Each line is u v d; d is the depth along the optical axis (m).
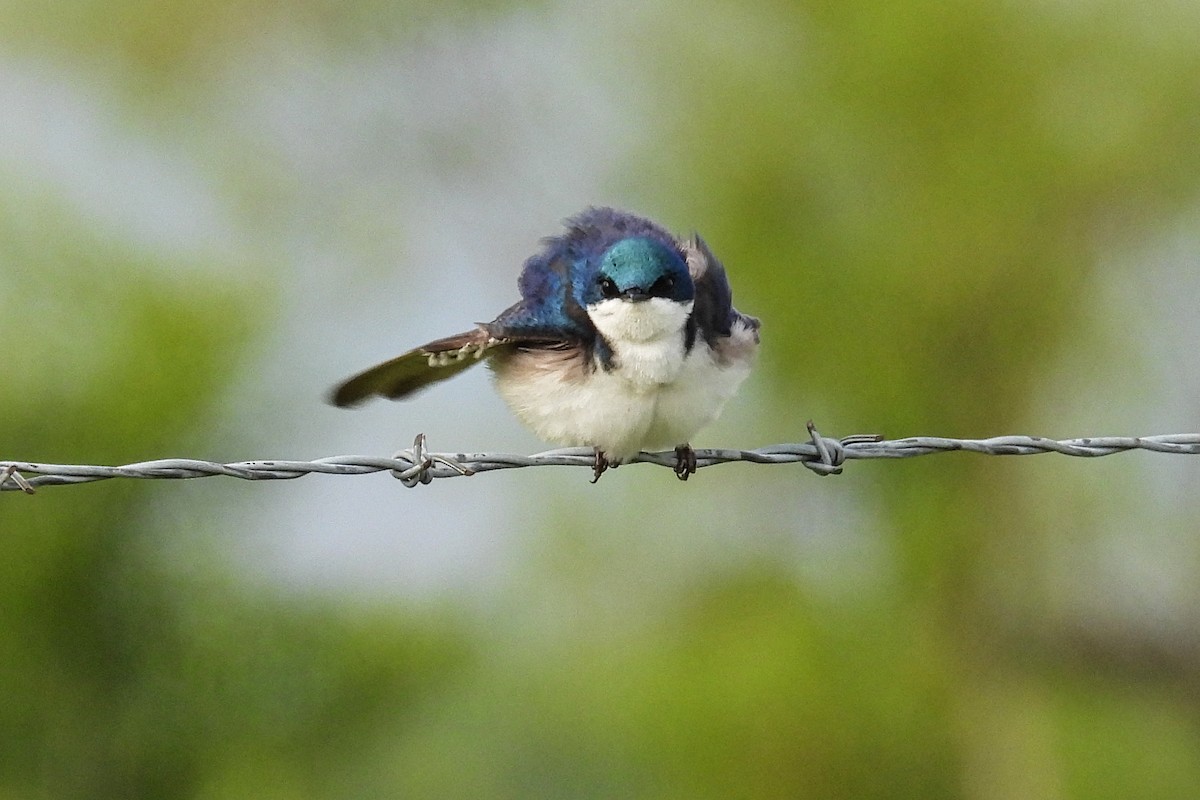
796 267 14.51
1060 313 14.57
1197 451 8.65
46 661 11.47
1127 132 14.62
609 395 8.60
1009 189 14.35
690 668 14.27
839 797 14.27
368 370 8.74
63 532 11.28
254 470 7.49
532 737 14.62
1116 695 15.28
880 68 14.45
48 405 11.29
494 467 8.45
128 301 11.55
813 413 14.71
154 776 11.95
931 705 14.55
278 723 12.28
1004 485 14.84
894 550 14.82
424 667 13.08
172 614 11.81
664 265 8.43
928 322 14.42
